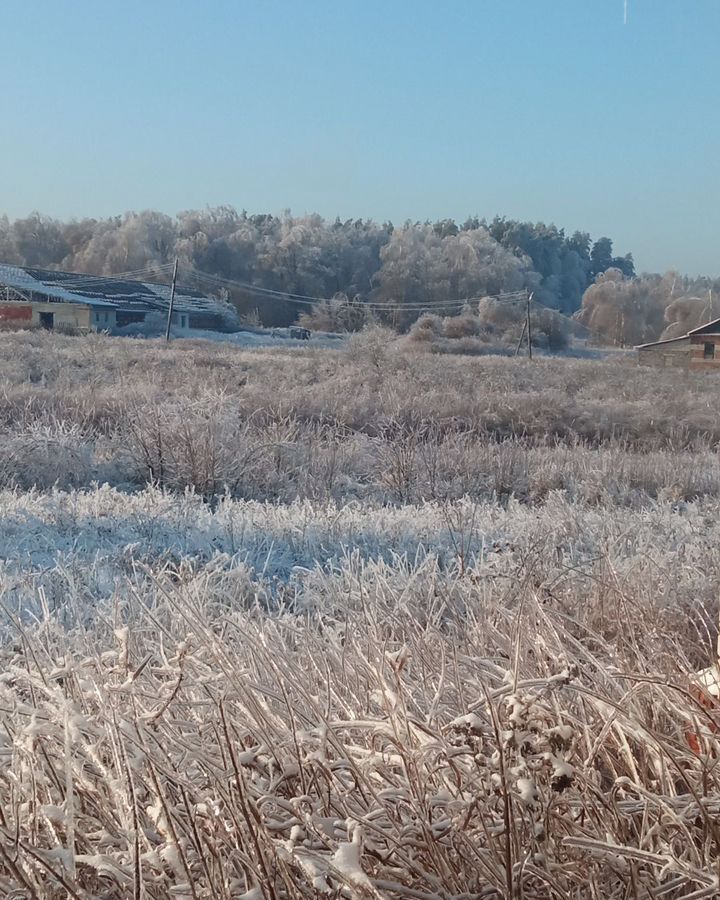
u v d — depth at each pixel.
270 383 24.03
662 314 116.94
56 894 1.99
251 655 3.10
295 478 12.15
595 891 2.19
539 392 26.81
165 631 3.73
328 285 124.38
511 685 2.33
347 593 5.84
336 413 18.44
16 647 3.47
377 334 45.47
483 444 15.45
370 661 3.11
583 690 2.46
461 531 8.17
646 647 3.55
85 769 2.31
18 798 2.16
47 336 43.91
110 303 74.19
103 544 7.89
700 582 5.89
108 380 23.31
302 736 2.34
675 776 2.63
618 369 43.09
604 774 2.73
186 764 2.42
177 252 118.56
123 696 2.79
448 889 2.15
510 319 89.00
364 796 2.27
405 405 19.95
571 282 180.50
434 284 117.06
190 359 30.58
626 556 7.03
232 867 2.10
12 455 11.80
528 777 2.14
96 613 5.27
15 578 6.29
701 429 21.05
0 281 72.50
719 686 2.97
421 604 5.07
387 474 12.45
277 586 6.75
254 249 122.06
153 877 1.99
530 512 10.16
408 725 2.34
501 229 174.88
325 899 1.95
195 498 10.15
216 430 12.70
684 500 12.62
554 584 4.91
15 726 2.36
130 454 12.45
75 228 135.38
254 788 2.19
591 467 13.38
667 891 2.13
